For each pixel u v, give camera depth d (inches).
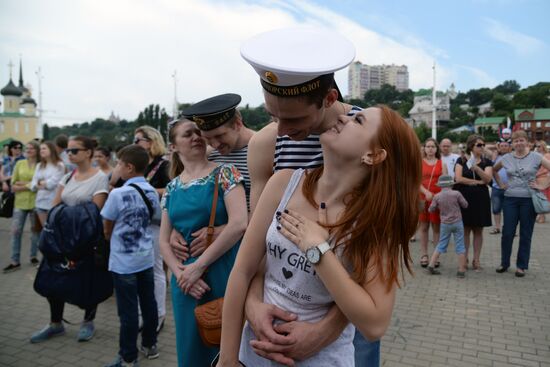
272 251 53.7
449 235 239.8
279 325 52.0
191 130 102.5
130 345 133.4
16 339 161.8
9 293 213.9
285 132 55.5
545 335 163.5
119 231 132.2
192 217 99.2
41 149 245.4
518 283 226.8
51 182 243.1
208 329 83.3
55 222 148.3
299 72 48.6
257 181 74.7
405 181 50.9
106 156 224.2
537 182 231.5
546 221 431.2
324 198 52.5
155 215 141.2
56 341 159.8
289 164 68.5
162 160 186.5
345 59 51.1
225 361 56.4
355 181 50.8
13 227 254.4
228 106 97.1
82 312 188.2
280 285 53.6
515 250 302.8
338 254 49.7
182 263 100.0
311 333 50.6
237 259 57.8
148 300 142.1
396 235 50.8
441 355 148.3
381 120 49.9
